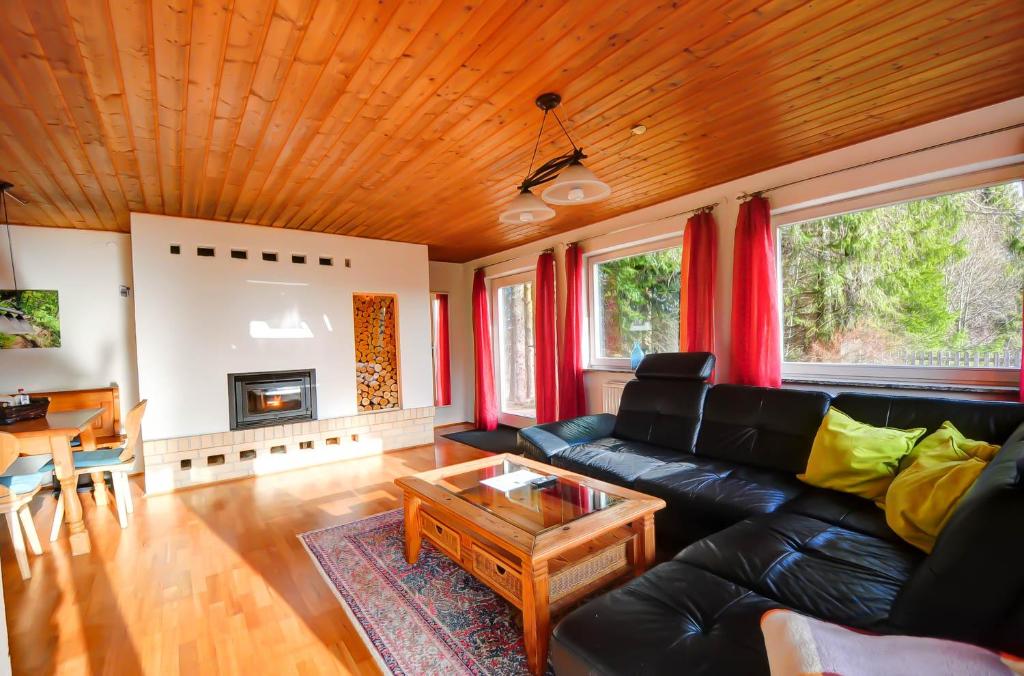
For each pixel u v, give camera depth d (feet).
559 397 15.38
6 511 7.54
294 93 6.54
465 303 21.52
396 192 11.01
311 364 14.78
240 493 12.01
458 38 5.43
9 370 12.75
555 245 16.01
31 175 9.21
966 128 7.66
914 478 5.44
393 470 13.93
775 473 7.97
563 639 4.00
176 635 6.12
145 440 12.12
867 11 5.13
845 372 9.54
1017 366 7.57
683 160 9.57
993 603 3.04
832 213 9.57
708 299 11.07
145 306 12.25
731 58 5.98
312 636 6.07
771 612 3.27
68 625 6.36
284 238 14.38
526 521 6.09
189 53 5.55
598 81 6.45
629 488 8.07
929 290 8.49
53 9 4.69
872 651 2.71
